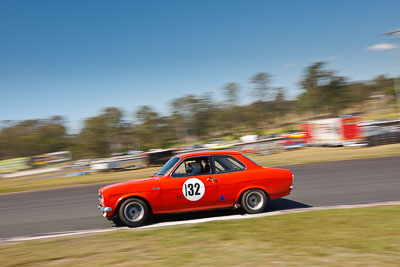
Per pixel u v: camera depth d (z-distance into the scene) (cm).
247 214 750
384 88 12962
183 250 509
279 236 551
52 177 2628
